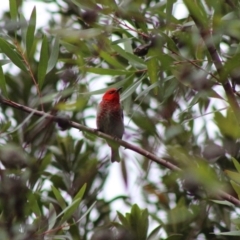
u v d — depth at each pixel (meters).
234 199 8.16
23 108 9.67
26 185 11.26
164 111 11.95
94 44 10.13
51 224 9.29
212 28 7.86
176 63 8.48
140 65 9.95
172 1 8.63
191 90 11.76
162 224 10.99
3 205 10.48
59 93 9.53
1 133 9.98
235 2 8.78
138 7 8.50
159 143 10.88
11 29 9.93
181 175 6.39
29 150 12.57
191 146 11.23
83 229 11.87
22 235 9.40
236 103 7.73
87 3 8.64
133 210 10.22
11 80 13.66
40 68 9.52
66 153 12.76
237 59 7.65
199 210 11.10
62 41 10.27
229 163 10.97
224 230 11.35
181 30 9.17
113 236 10.24
